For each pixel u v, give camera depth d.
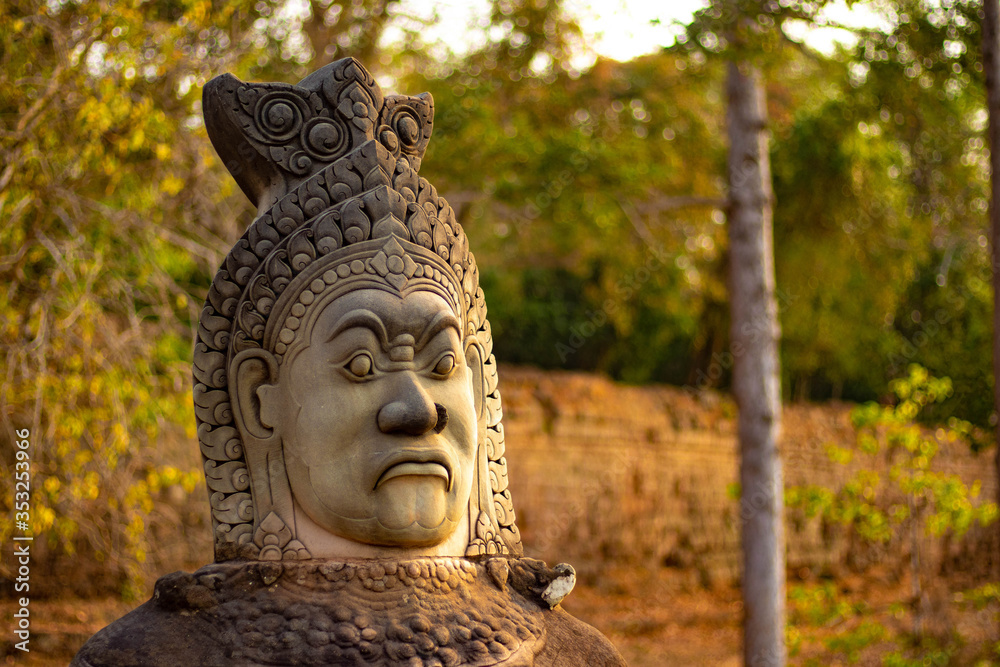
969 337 7.72
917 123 6.52
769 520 6.42
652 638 8.90
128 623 1.86
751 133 6.64
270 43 6.89
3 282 5.31
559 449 10.44
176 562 6.95
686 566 11.30
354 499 1.95
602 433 10.78
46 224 5.18
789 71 8.15
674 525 11.33
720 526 11.78
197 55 5.40
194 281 7.59
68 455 5.47
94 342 5.59
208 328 2.01
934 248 9.86
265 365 2.01
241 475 1.99
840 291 10.17
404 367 2.03
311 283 2.02
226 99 2.12
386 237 2.08
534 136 6.92
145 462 6.23
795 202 8.67
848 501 6.62
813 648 7.68
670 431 11.39
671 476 11.36
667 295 9.20
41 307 5.15
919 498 7.09
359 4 7.26
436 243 2.18
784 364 12.34
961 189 7.05
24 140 4.92
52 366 5.29
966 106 6.59
